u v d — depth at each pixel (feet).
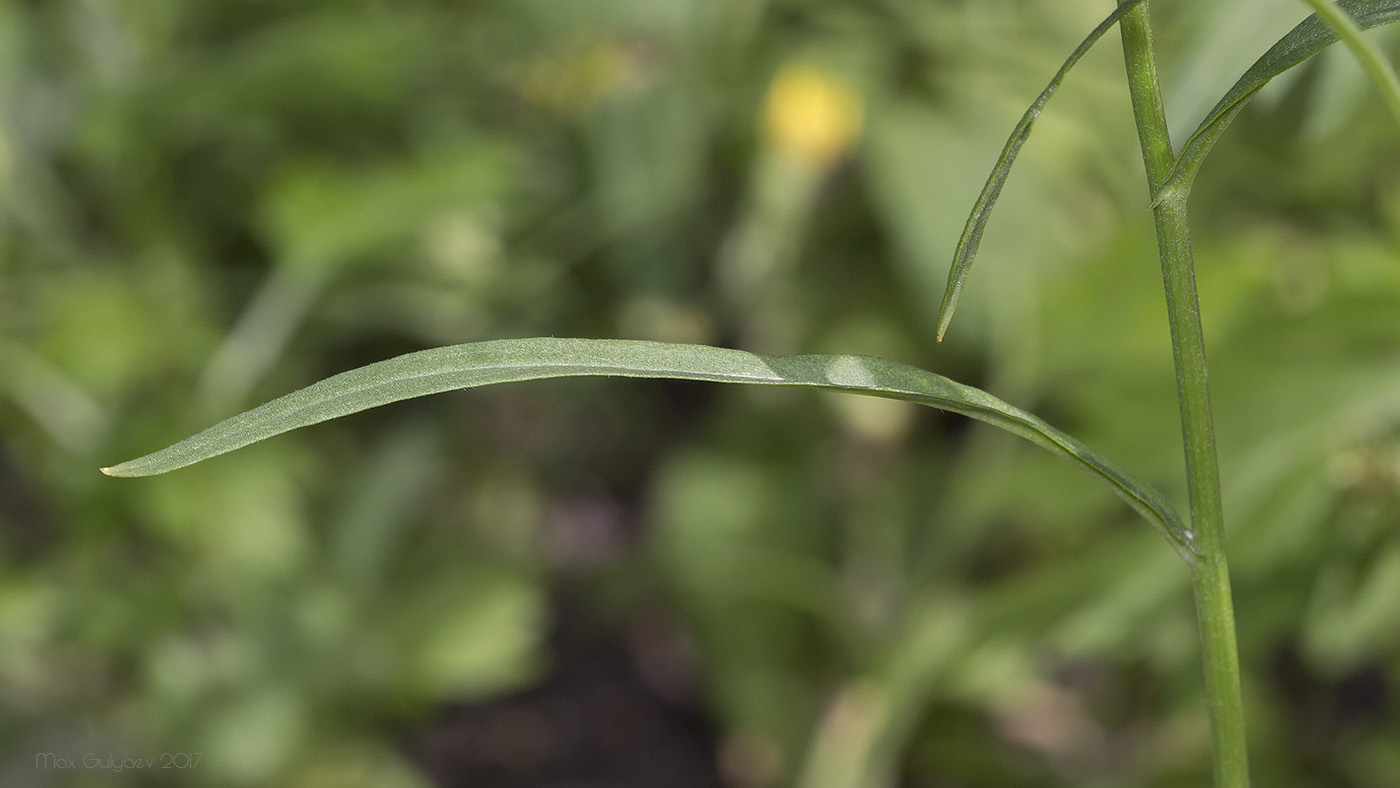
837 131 1.63
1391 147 1.42
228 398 1.56
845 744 1.65
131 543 1.69
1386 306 1.25
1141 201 1.52
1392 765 1.50
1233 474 1.28
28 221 1.63
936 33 1.62
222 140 1.64
